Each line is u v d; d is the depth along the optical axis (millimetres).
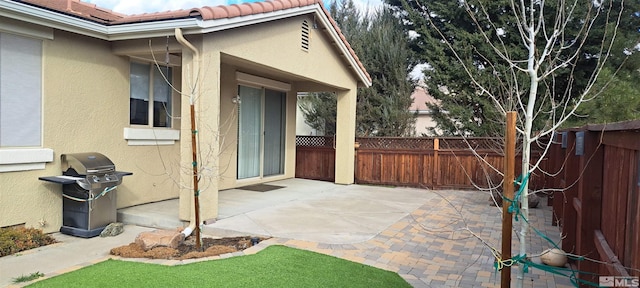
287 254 5395
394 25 17266
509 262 3340
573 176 5758
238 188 10828
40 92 6418
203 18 6336
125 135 7777
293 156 13461
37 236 6000
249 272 4699
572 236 5641
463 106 14703
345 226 7047
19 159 6070
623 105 7211
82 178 6344
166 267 4848
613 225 3529
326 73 10984
